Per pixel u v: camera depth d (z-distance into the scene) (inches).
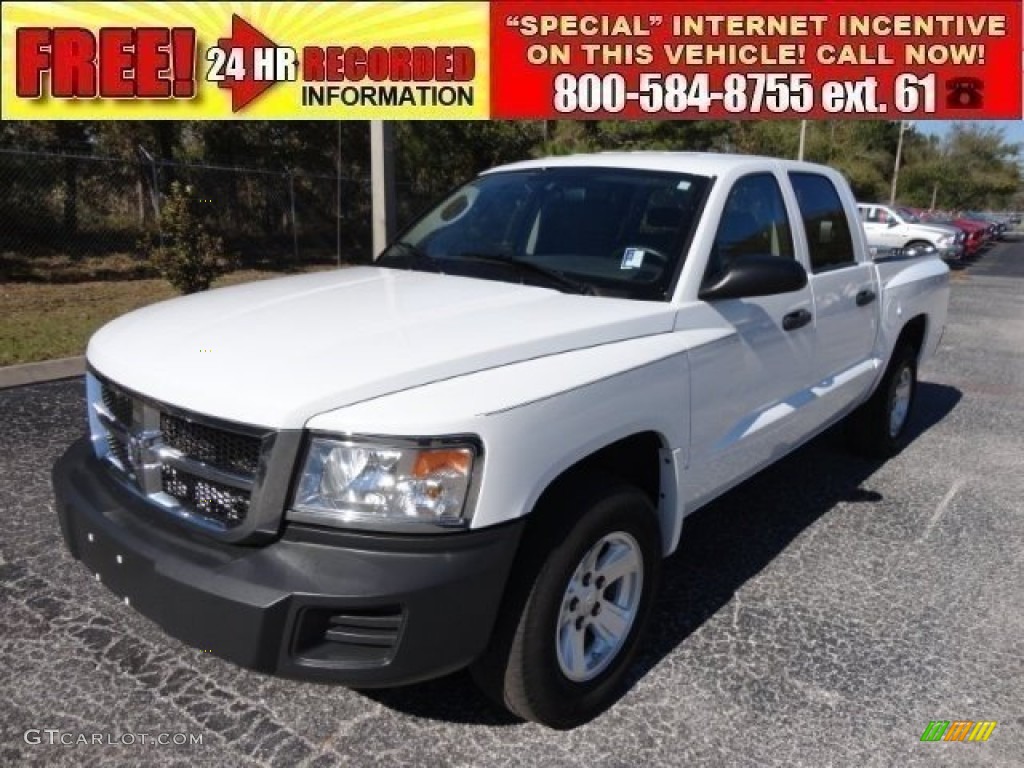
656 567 118.6
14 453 194.9
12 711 108.1
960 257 954.7
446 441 88.1
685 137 1135.0
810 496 197.0
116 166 612.7
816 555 164.1
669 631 134.3
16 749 101.3
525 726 109.3
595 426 103.0
